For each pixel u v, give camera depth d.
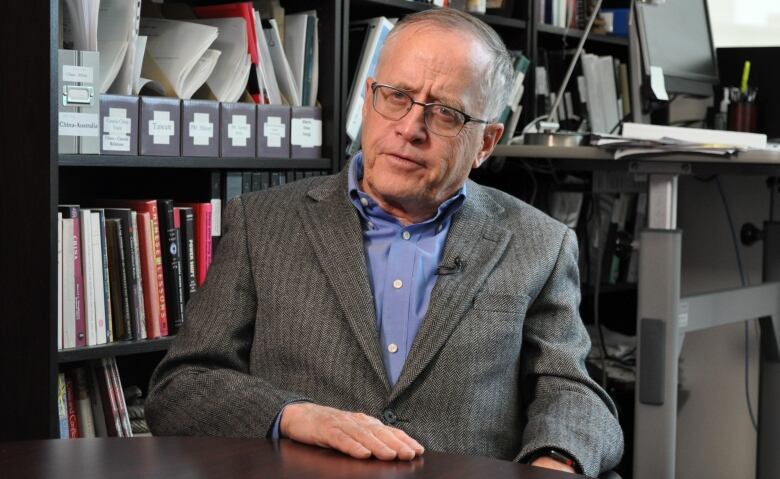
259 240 1.46
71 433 2.01
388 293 1.43
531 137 2.36
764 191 2.91
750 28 3.86
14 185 1.91
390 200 1.47
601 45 3.38
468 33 1.44
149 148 2.04
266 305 1.42
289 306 1.41
